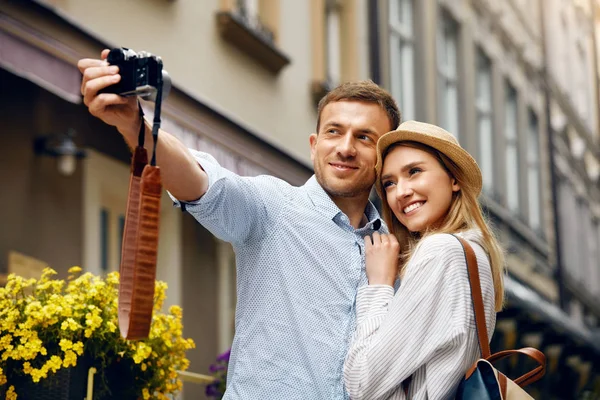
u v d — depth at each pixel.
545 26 24.41
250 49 9.98
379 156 3.37
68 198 7.37
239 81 9.84
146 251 2.34
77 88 6.42
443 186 3.34
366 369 3.00
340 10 12.85
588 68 29.91
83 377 3.66
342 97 3.42
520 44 21.62
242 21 9.62
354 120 3.38
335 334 3.12
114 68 2.46
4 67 5.82
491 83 19.50
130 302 2.36
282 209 3.19
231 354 3.17
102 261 7.94
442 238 3.15
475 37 18.31
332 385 3.07
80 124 7.55
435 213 3.33
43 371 3.57
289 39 11.11
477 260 3.17
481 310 3.08
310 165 10.82
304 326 3.10
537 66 23.06
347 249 3.22
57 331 3.67
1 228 6.70
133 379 3.81
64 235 7.30
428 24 15.59
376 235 3.32
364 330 3.07
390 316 3.06
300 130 11.32
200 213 2.90
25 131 6.97
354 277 3.20
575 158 26.62
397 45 14.92
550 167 23.14
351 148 3.34
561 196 25.19
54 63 6.25
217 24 9.42
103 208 7.96
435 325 3.05
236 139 9.00
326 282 3.17
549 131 23.19
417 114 15.16
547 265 21.84
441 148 3.32
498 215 17.98
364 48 13.26
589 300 26.53
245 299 3.16
